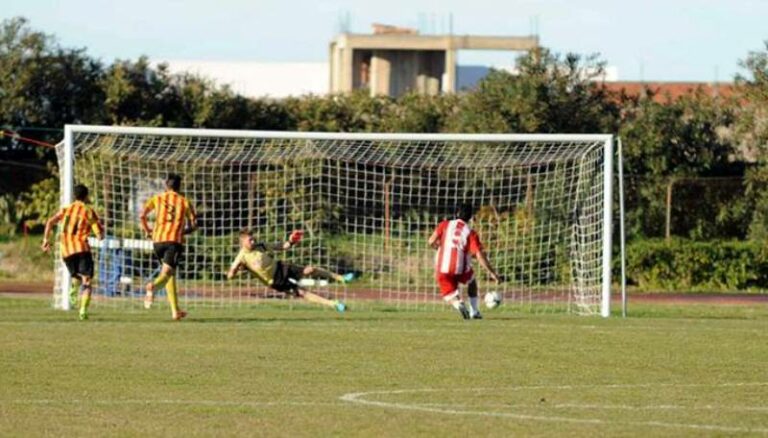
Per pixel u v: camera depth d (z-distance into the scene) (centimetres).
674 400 3681
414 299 8294
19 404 3509
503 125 10556
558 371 4328
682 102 10800
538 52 10869
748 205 10481
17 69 12144
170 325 5822
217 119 12306
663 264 9881
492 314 7025
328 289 8800
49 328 5594
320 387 3888
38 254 10238
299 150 8800
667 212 10312
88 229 6122
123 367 4297
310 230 8956
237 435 3036
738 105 10406
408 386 3934
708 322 6425
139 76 12381
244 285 8406
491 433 3077
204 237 8544
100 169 8462
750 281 9906
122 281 7869
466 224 6500
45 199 10962
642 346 5128
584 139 7131
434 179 9244
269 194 8925
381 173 8962
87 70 12375
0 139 12419
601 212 7638
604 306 7062
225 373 4181
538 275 8569
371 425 3184
